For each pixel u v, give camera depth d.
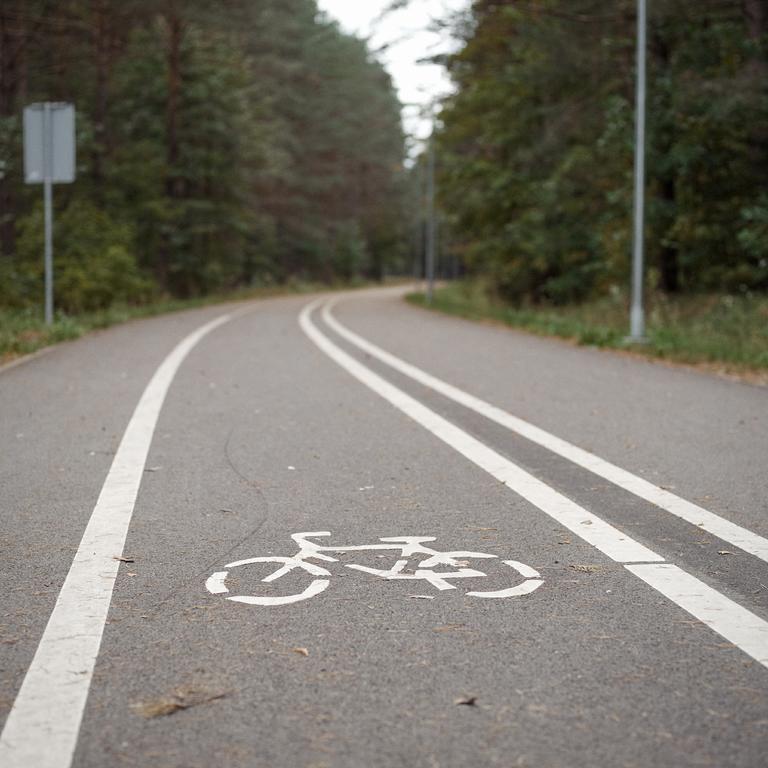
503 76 29.12
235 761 2.74
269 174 58.91
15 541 5.00
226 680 3.28
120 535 5.12
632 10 22.42
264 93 66.12
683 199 24.53
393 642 3.63
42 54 34.28
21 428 8.51
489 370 13.42
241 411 9.57
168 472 6.74
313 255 83.25
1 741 2.85
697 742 2.85
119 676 3.31
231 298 49.16
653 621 3.85
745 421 9.09
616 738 2.88
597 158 26.47
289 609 3.99
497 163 31.97
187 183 45.38
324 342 18.36
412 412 9.55
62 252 27.86
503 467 6.96
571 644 3.61
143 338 19.22
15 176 27.20
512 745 2.84
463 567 4.57
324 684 3.25
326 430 8.52
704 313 21.84
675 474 6.73
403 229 109.50
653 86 22.59
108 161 37.84
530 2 24.17
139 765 2.72
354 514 5.60
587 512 5.66
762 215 20.41
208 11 35.44
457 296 52.34
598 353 16.22
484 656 3.50
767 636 3.69
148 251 41.53
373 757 2.77
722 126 21.97
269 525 5.34
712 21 22.70
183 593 4.19
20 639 3.65
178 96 42.94
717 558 4.73
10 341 15.69
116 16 34.03
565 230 29.02
